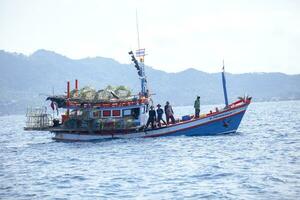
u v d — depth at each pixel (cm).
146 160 5347
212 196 3456
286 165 4594
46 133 13625
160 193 3625
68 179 4388
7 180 4497
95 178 4362
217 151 5825
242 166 4650
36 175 4734
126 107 7281
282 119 14250
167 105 7481
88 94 7369
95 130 7306
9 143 9588
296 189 3531
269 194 3422
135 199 3459
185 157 5428
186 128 7375
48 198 3594
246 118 16625
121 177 4347
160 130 7362
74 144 7406
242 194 3472
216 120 7412
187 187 3791
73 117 7462
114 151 6250
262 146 6266
